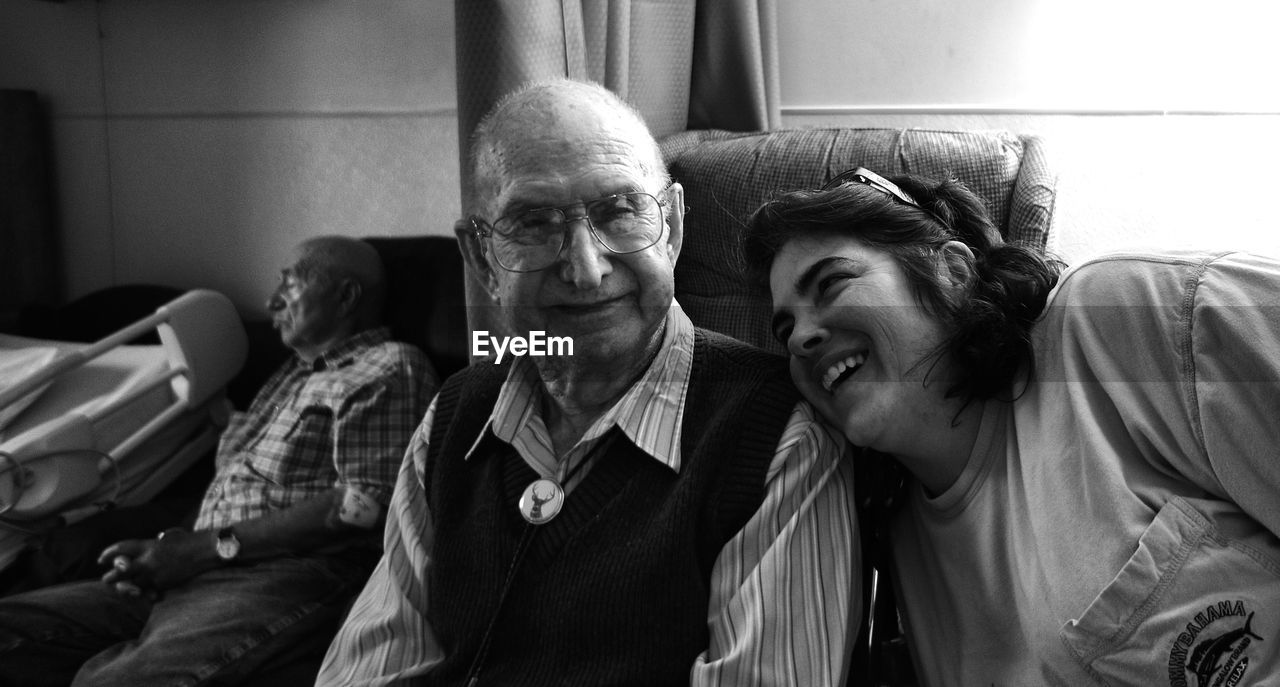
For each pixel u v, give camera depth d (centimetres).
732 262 157
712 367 113
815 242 105
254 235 292
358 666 114
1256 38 212
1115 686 89
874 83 236
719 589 100
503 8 147
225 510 194
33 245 296
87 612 172
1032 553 96
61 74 298
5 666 163
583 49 166
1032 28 224
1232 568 87
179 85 291
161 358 243
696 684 95
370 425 189
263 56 283
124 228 301
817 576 100
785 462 103
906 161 151
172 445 240
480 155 108
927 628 109
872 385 101
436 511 115
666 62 214
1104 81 222
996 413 105
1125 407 94
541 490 106
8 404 198
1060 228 226
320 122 282
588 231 102
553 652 102
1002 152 150
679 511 101
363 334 205
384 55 274
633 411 107
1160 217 221
